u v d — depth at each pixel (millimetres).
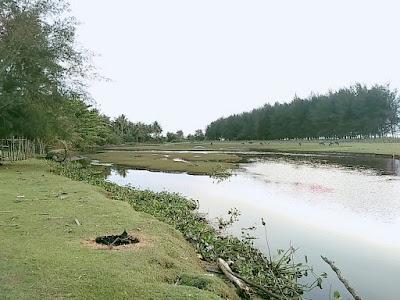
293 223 15445
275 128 122562
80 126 53000
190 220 13930
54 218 11109
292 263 10633
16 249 8172
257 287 8133
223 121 148875
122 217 11586
